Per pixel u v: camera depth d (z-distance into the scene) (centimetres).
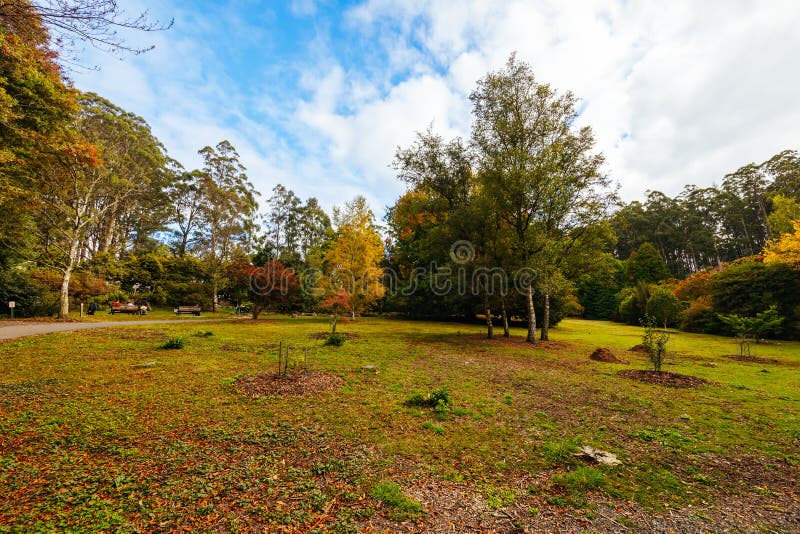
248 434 443
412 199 2062
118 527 252
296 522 268
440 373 870
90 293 2495
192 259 3525
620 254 6875
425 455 405
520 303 2277
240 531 254
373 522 272
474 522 277
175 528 254
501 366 995
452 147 1689
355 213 1900
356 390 671
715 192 6034
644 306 3148
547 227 1608
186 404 549
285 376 726
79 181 1916
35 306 1945
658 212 6425
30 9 382
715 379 861
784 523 284
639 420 551
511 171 1450
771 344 1669
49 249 2423
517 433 486
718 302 2180
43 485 307
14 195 1415
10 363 760
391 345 1330
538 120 1484
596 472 363
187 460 367
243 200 3722
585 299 4262
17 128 1216
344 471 357
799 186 4300
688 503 315
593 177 1480
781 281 1916
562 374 896
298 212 4353
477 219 1496
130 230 4278
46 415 474
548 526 274
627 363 1091
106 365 782
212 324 1906
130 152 2947
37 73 1205
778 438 479
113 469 341
